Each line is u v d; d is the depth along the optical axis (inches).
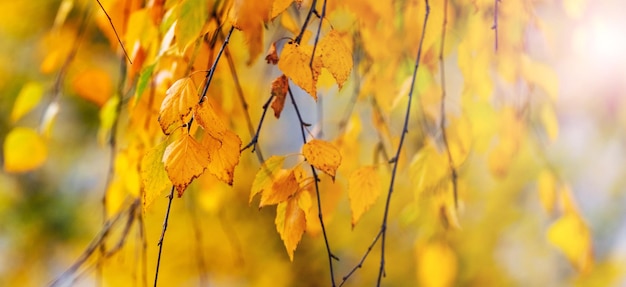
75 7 73.4
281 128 128.4
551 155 142.5
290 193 59.9
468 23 71.0
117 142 71.4
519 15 69.2
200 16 60.2
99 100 73.1
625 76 95.3
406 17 69.6
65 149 139.0
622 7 73.2
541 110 73.8
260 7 58.7
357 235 145.6
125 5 65.6
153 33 63.7
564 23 74.7
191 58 62.1
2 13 116.8
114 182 69.4
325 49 59.1
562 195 73.5
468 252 150.6
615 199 154.3
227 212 126.6
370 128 83.7
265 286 140.6
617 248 159.0
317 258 147.5
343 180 76.2
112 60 91.1
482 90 70.1
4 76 129.3
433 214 76.6
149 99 64.8
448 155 67.6
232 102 69.2
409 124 79.4
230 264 133.6
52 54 71.1
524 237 154.9
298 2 59.4
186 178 57.0
